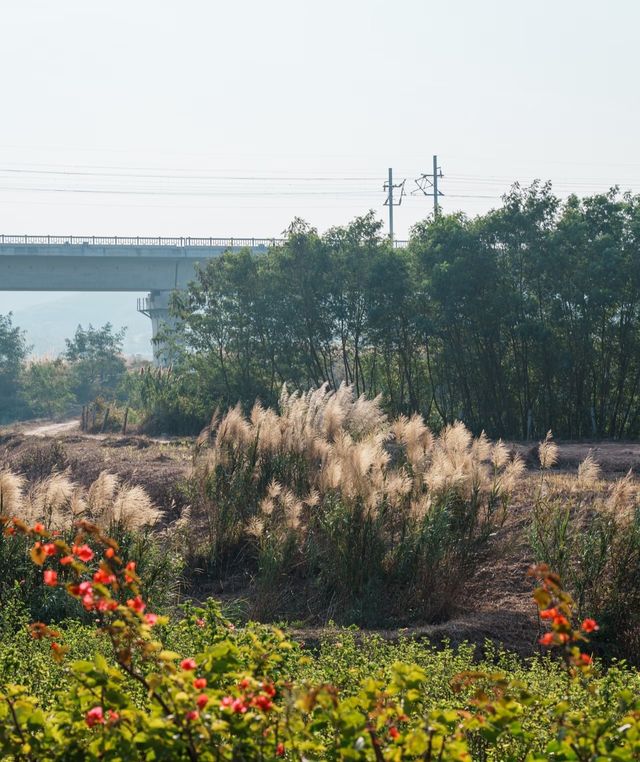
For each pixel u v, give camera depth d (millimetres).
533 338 37125
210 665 4902
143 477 23422
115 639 4742
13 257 75438
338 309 40250
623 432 38062
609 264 36188
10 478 14461
